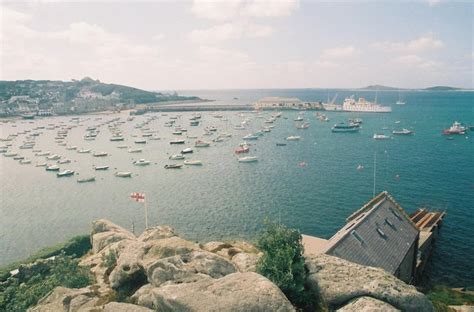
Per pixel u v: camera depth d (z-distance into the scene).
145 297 33.22
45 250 82.06
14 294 55.47
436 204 114.50
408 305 29.72
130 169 178.50
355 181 142.38
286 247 35.44
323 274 33.69
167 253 40.12
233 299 27.06
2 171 183.00
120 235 75.06
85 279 48.03
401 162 170.12
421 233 85.31
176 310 27.89
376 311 27.81
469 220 101.81
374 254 56.12
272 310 26.42
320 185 138.88
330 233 97.62
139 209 123.81
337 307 31.22
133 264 40.66
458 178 141.38
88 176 168.00
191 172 168.62
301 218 108.19
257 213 114.38
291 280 32.84
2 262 92.06
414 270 69.25
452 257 81.69
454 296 58.12
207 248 53.47
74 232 108.88
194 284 29.64
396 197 122.12
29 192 147.50
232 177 156.62
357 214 74.44
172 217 115.44
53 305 39.22
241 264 41.84
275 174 158.00
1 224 115.62
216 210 119.00
